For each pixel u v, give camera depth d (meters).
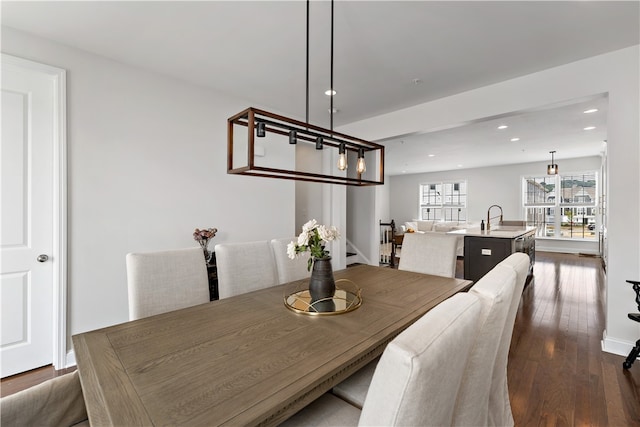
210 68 2.82
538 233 8.27
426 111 3.66
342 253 4.96
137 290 1.65
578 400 1.86
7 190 2.19
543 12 2.00
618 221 2.44
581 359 2.36
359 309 1.56
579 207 7.70
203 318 1.45
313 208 5.19
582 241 7.61
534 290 4.32
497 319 1.03
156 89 2.91
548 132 5.01
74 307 2.41
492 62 2.67
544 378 2.11
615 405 1.81
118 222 2.65
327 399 1.19
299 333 1.27
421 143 5.85
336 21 2.11
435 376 0.62
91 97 2.52
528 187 8.43
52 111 2.37
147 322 1.40
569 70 2.68
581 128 4.77
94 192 2.52
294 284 2.11
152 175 2.87
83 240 2.46
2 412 0.92
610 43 2.37
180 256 1.85
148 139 2.85
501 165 8.70
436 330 0.67
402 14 2.03
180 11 2.01
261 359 1.05
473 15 2.04
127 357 1.07
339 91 3.34
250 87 3.25
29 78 2.27
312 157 5.16
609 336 2.49
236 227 3.56
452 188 9.88
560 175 7.92
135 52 2.53
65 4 1.92
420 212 10.62
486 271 3.86
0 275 2.16
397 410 0.59
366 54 2.55
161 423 0.74
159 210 2.91
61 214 2.34
